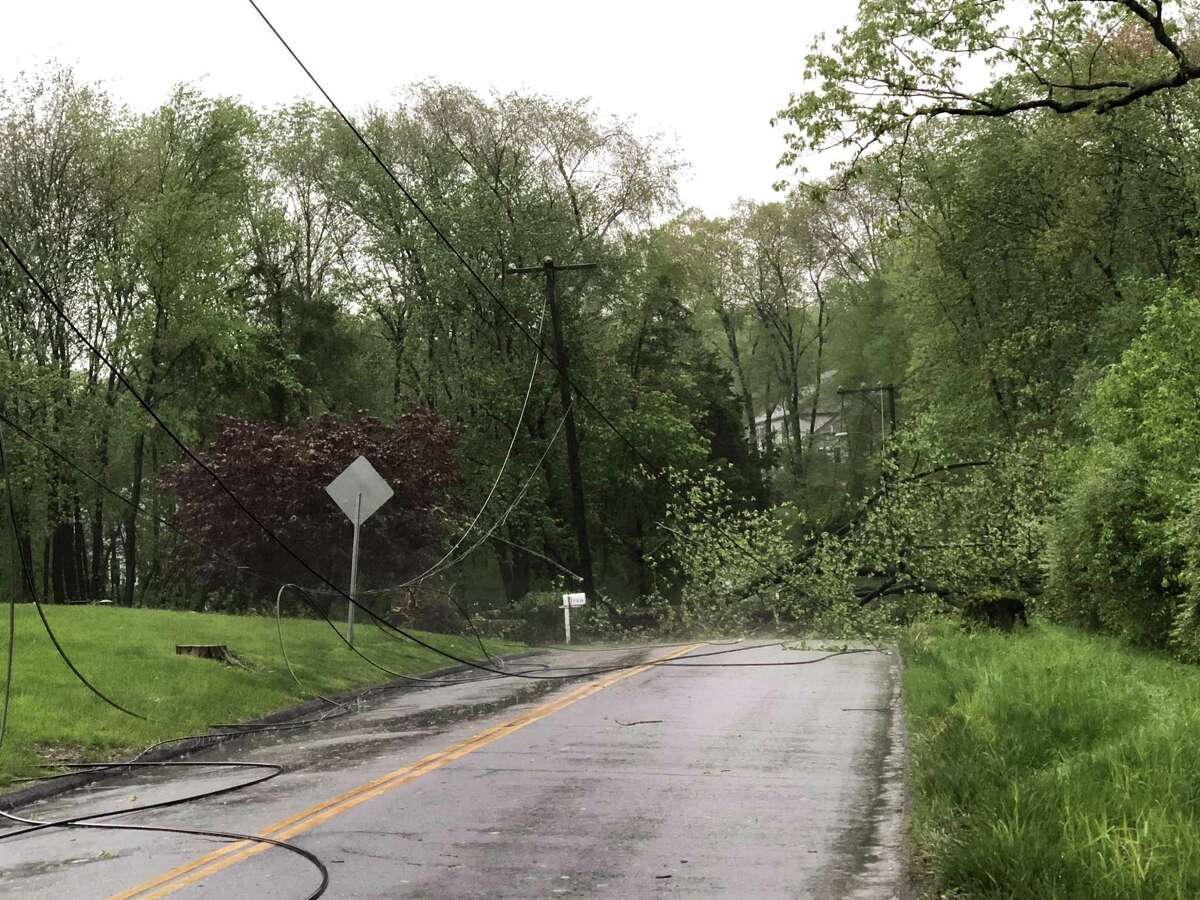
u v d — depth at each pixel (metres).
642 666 19.34
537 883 6.06
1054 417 31.77
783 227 62.97
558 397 38.50
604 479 41.94
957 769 7.80
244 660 16.03
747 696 14.43
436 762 9.98
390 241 38.81
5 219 34.97
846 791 8.43
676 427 42.09
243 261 42.91
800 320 68.88
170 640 16.47
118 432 37.00
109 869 6.54
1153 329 21.86
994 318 35.09
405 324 42.81
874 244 58.69
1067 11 17.19
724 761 9.80
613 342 42.84
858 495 59.12
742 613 27.12
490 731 11.92
